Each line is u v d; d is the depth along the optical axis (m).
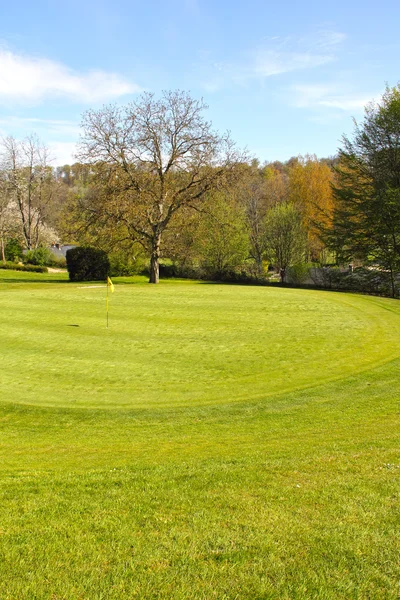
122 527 4.31
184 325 17.19
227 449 7.00
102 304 22.61
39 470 6.24
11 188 58.34
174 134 36.41
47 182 62.69
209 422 8.44
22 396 9.79
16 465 6.57
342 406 9.12
